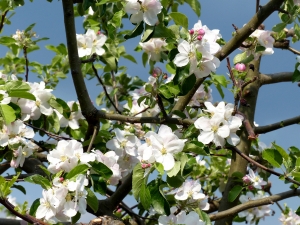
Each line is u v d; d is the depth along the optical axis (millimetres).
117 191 968
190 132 910
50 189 793
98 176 843
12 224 946
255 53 1007
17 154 929
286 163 872
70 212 789
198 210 853
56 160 825
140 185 810
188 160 829
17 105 922
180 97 1041
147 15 863
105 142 1003
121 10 914
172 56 873
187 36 865
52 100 979
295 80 979
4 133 922
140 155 823
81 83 988
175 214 872
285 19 998
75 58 989
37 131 1054
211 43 866
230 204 1086
